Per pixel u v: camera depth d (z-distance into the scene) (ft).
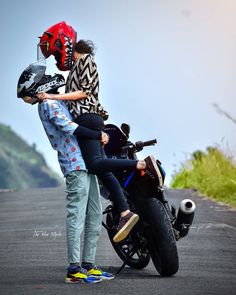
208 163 103.55
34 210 75.61
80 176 41.81
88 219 42.88
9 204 83.20
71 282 41.22
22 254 50.11
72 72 42.63
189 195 88.43
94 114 42.22
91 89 42.27
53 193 95.30
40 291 39.06
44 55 43.09
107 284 40.78
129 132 43.86
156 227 41.96
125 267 46.11
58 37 42.65
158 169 41.45
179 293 38.29
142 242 43.01
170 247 41.96
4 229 62.44
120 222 41.34
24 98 42.47
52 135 42.29
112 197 41.73
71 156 41.88
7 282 41.37
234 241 53.93
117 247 46.26
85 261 42.57
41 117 42.42
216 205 77.46
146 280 41.75
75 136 42.11
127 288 39.65
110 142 43.55
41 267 45.52
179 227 43.42
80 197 41.81
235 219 65.36
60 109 41.83
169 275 42.70
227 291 38.78
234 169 94.22
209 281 41.19
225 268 44.75
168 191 94.53
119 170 41.83
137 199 42.37
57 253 50.14
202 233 57.26
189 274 43.16
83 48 42.88
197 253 49.42
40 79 42.14
